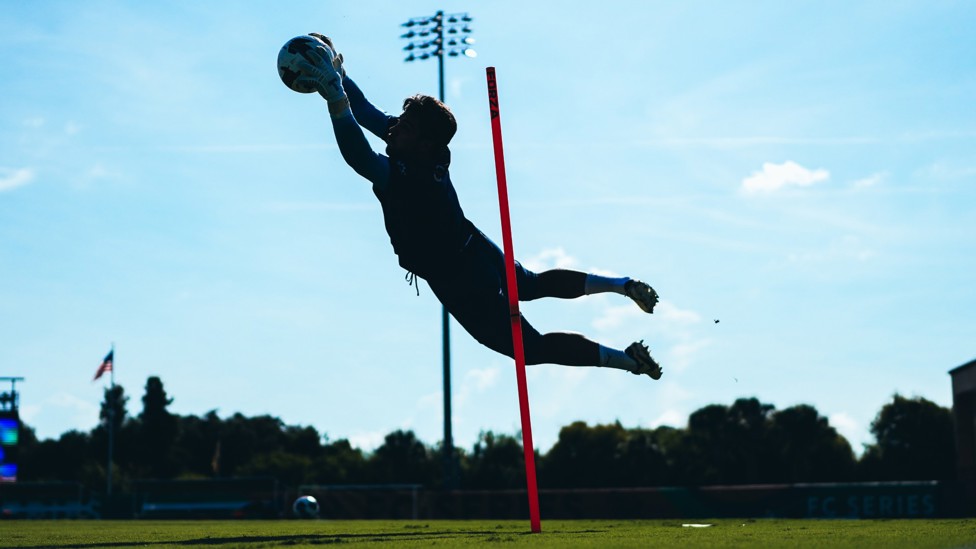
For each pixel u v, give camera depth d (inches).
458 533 242.4
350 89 241.1
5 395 1179.3
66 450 2920.8
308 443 3326.8
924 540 164.1
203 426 3257.9
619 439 2450.8
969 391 1163.3
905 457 2309.3
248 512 1242.0
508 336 228.5
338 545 168.6
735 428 2364.7
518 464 2522.1
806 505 925.2
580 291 238.2
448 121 218.4
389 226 222.1
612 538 180.2
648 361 229.6
